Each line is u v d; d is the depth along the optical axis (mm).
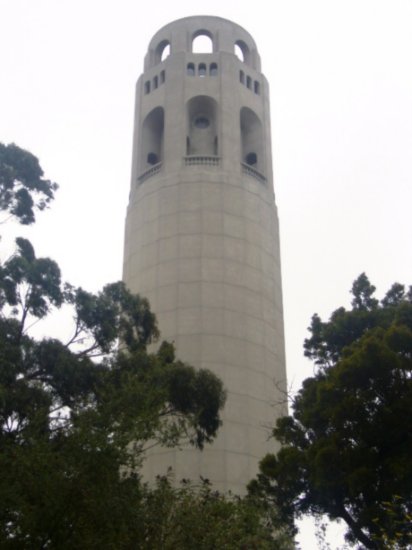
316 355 32125
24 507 15617
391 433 24844
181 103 55906
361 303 33688
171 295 48000
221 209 51000
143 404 19266
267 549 19609
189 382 29281
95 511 15984
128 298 31109
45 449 16734
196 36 61812
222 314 47312
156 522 17531
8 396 23125
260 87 59844
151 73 59719
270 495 27016
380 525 22875
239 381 45406
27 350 26156
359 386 25891
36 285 27719
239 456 43000
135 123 59156
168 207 51375
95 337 28969
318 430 27406
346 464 24625
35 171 31047
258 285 49625
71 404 25953
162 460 42281
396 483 23672
